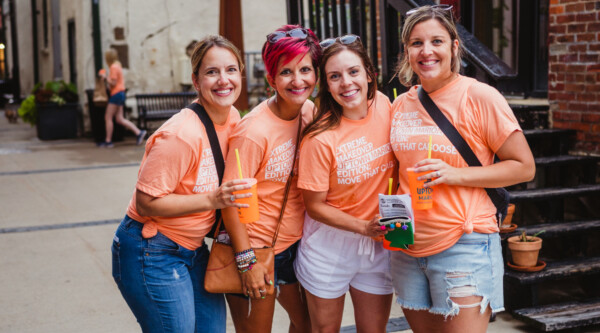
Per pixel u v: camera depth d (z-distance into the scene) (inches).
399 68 112.1
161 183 93.5
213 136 98.9
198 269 104.2
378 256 109.7
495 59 147.6
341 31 209.5
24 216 263.3
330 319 112.0
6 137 545.0
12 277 189.6
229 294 110.9
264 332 111.7
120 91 457.7
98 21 493.4
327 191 106.0
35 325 154.9
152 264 96.7
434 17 96.9
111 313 162.1
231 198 91.5
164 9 518.0
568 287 176.9
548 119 204.2
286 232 109.4
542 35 235.5
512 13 250.1
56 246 220.8
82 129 528.7
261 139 101.1
